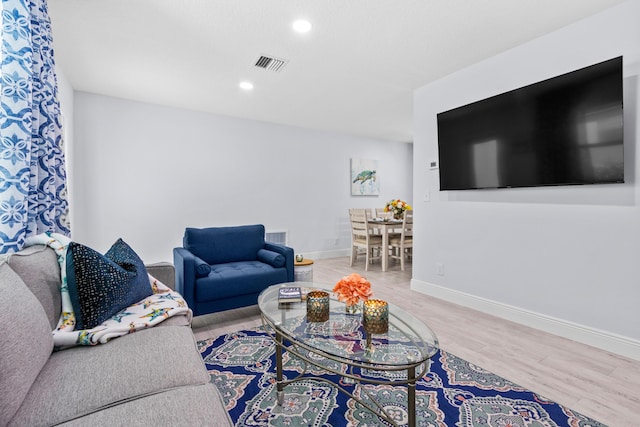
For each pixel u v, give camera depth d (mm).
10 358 824
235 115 4680
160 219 4207
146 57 2809
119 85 3484
